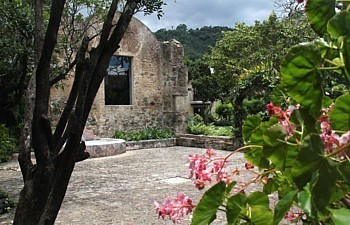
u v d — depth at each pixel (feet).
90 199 17.01
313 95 2.72
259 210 3.09
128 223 13.15
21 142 7.07
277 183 3.84
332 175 2.43
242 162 24.11
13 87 21.47
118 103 45.70
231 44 48.47
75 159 6.57
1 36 18.26
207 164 3.66
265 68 28.37
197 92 77.20
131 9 6.86
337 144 2.69
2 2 17.51
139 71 46.44
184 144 42.98
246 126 4.31
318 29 3.06
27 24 17.76
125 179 22.16
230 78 49.90
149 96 47.26
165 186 19.85
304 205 2.41
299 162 2.47
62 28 21.27
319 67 2.62
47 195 6.37
